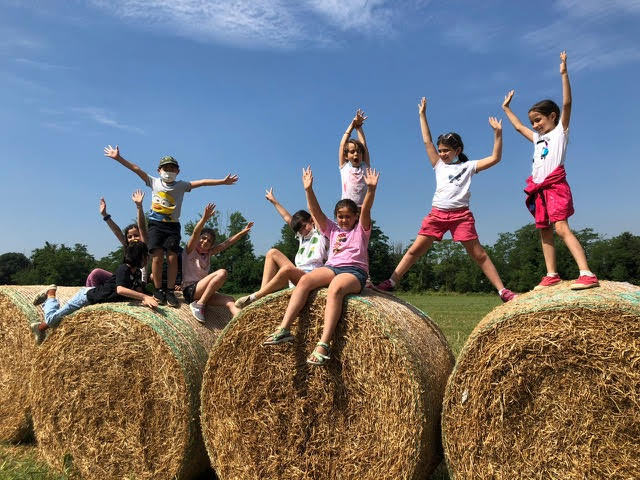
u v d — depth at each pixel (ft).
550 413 14.39
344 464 16.33
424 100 23.48
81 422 20.52
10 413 23.71
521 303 15.19
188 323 20.42
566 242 18.56
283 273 19.31
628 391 13.55
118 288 20.89
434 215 21.95
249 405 17.72
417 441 15.15
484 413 14.89
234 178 25.09
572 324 14.02
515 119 21.59
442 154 22.24
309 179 20.25
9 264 323.98
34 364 21.70
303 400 17.06
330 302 16.38
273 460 17.34
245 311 17.80
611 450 13.83
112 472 19.75
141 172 24.07
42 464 20.98
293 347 17.24
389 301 17.84
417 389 15.19
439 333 18.62
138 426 19.43
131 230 26.55
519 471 14.62
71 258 264.31
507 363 14.64
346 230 19.26
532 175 20.03
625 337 13.55
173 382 18.80
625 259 270.87
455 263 304.50
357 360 16.21
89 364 20.39
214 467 18.19
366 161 25.23
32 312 23.72
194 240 23.95
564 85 19.38
